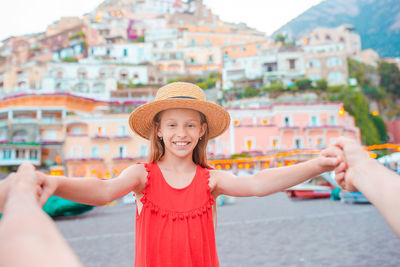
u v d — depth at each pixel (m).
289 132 35.50
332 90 46.81
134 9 61.66
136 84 52.00
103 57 56.25
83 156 36.62
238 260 3.98
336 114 36.44
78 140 37.00
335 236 5.15
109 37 58.69
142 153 36.91
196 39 59.69
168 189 1.34
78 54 55.66
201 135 1.52
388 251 4.00
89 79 51.09
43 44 56.50
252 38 61.44
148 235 1.27
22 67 52.72
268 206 10.84
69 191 0.90
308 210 8.91
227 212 9.67
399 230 0.53
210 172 1.45
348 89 45.81
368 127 43.28
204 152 1.58
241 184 1.33
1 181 0.52
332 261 3.73
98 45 56.94
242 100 48.94
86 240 5.91
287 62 51.28
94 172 36.09
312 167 1.10
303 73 50.09
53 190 0.76
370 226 5.82
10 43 55.12
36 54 56.16
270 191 1.23
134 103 45.94
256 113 36.62
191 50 58.81
